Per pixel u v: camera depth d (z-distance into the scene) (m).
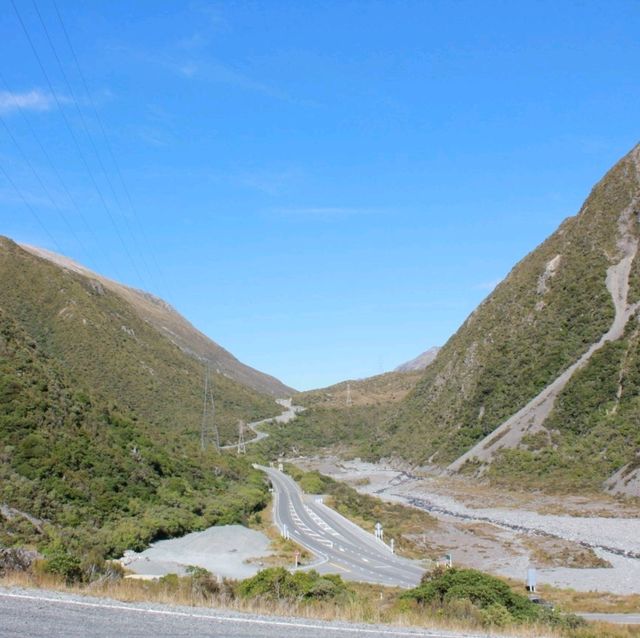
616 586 43.38
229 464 84.25
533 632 18.22
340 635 12.70
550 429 99.75
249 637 11.34
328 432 178.00
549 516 73.25
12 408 44.38
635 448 85.69
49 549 29.03
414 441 136.12
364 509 77.75
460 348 149.12
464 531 67.25
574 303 120.75
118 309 160.88
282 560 43.34
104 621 11.20
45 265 142.38
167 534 44.91
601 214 132.38
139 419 71.62
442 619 17.92
